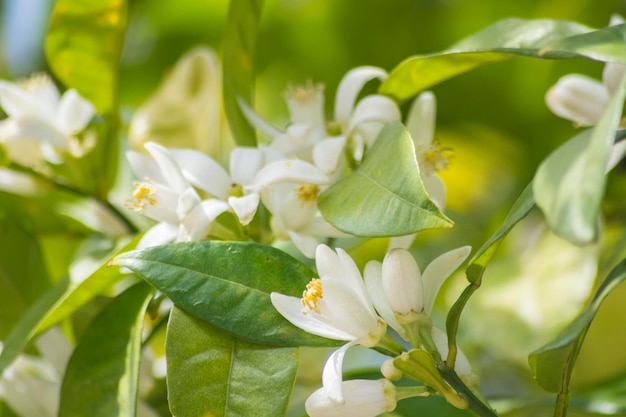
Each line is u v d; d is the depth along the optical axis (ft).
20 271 1.99
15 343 1.74
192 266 1.61
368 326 1.58
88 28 1.94
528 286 2.11
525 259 2.15
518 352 2.05
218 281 1.61
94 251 1.91
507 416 1.98
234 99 1.82
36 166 1.99
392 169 1.60
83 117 1.98
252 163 1.69
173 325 1.60
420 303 1.60
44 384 1.83
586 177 1.41
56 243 2.02
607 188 2.13
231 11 1.80
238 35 1.82
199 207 1.66
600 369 2.08
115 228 2.01
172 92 2.14
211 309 1.60
